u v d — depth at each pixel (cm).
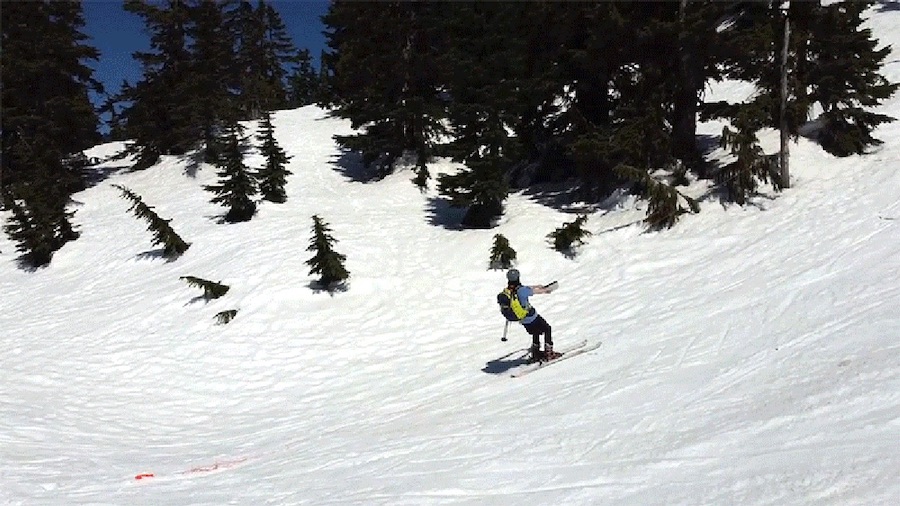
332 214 2395
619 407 742
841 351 714
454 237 1989
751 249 1416
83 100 3456
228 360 1438
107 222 2830
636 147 1773
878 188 1491
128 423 1144
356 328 1527
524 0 2086
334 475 699
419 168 2770
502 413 838
